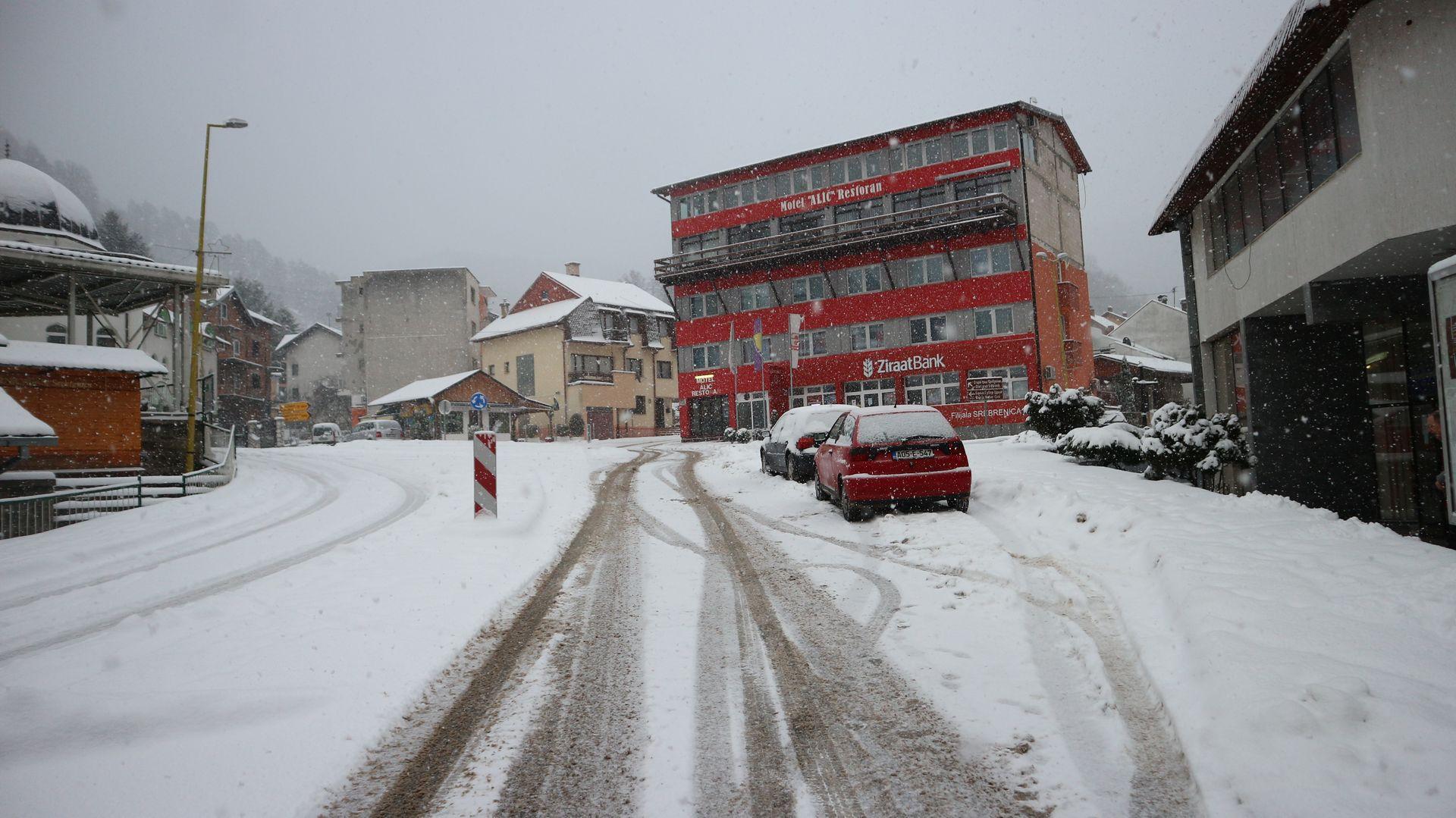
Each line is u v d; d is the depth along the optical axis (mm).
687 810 3004
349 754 3508
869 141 37188
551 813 3018
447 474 19328
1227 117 11359
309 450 32625
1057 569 6637
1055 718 3672
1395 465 11305
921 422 10031
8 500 12789
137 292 25234
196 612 6078
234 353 61500
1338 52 9023
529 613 6059
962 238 34875
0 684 4477
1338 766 2801
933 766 3279
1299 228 10344
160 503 15617
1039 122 36812
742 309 41125
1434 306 6285
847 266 37906
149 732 3721
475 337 56250
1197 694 3611
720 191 42062
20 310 26359
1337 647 3898
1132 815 2824
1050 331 34906
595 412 52062
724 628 5418
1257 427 12258
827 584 6613
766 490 14359
